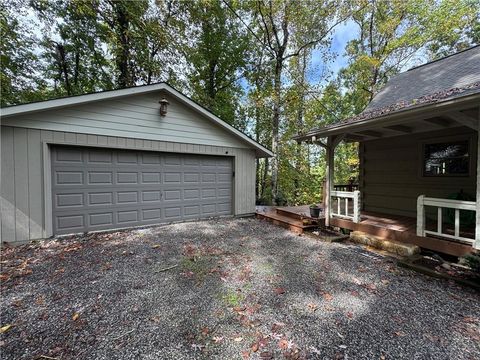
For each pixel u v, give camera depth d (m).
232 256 4.03
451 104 3.05
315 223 5.86
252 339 1.99
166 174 6.50
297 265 3.66
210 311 2.40
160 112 6.18
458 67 5.54
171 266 3.56
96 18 8.91
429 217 5.29
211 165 7.36
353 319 2.28
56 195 5.01
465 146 4.72
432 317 2.31
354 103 14.86
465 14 10.47
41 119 4.75
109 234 5.38
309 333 2.07
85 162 5.32
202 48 13.35
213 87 14.55
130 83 10.19
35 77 9.72
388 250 4.19
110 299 2.61
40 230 4.78
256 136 15.34
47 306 2.46
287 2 9.38
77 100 4.91
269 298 2.66
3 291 2.77
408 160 5.73
